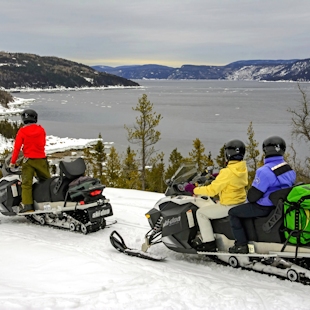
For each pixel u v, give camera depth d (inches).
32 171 261.0
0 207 276.5
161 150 1897.1
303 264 164.2
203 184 202.5
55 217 257.0
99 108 5408.5
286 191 158.6
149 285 155.4
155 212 210.8
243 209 171.3
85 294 145.4
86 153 1136.2
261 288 157.9
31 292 144.3
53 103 6520.7
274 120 3326.8
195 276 171.9
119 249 209.2
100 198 246.8
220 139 2233.0
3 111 4810.5
